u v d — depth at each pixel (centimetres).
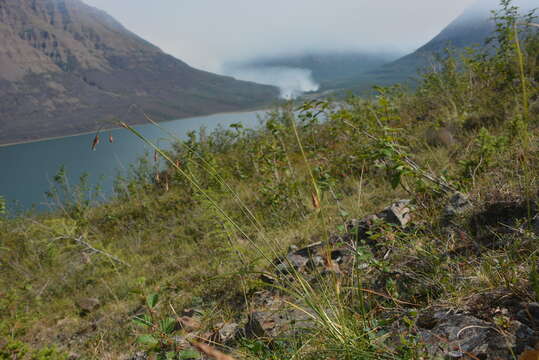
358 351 151
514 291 166
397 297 220
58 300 615
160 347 204
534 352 124
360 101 724
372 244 329
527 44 668
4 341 335
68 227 777
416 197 338
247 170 883
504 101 618
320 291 242
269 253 417
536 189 259
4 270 821
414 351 146
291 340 197
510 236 228
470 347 146
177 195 939
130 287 559
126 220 952
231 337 286
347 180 562
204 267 521
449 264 229
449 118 670
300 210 545
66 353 315
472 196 300
